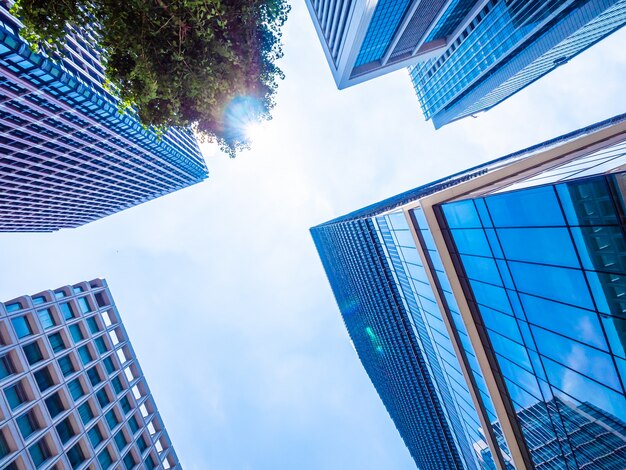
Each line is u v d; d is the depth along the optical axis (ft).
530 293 52.13
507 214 50.72
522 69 329.72
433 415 316.81
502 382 69.05
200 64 55.93
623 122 57.21
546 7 253.44
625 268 35.73
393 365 353.10
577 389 49.60
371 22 230.89
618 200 34.58
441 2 240.12
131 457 119.75
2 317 91.50
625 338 38.60
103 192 281.33
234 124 69.26
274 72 69.31
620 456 45.62
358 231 281.13
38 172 207.00
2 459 80.79
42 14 48.03
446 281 75.36
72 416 101.71
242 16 59.16
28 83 144.05
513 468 76.79
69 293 119.75
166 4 51.47
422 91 508.94
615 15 277.44
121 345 138.62
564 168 48.55
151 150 245.45
